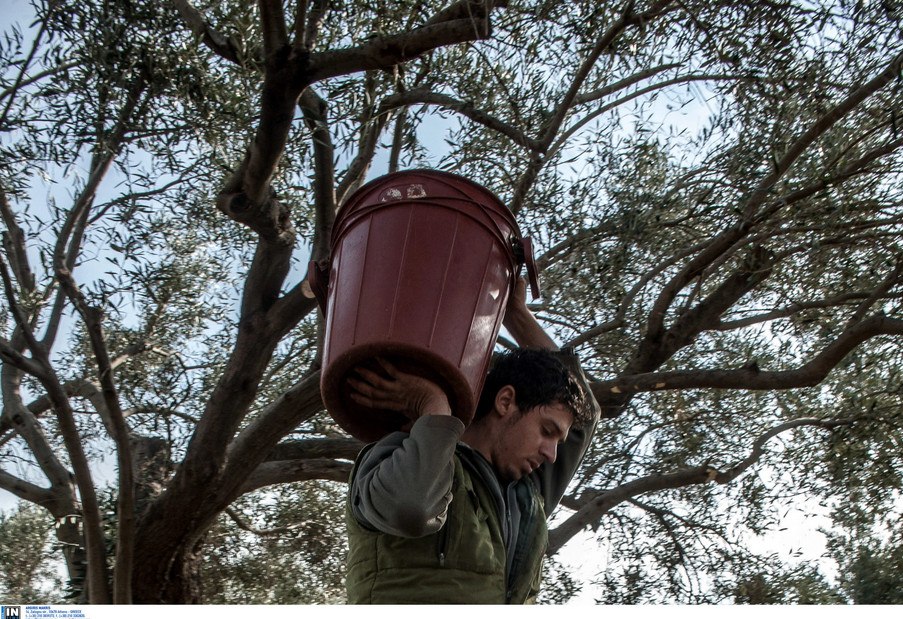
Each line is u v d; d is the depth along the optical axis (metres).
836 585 6.21
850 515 6.13
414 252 1.95
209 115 4.37
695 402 6.31
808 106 4.43
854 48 4.14
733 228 4.39
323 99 4.97
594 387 4.61
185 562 5.48
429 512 1.65
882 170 4.79
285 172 5.33
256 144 4.30
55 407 4.30
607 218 5.23
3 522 8.05
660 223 5.05
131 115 4.53
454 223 2.00
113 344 6.76
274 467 5.72
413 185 2.04
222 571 7.32
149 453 6.27
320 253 5.06
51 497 5.85
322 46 4.77
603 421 6.18
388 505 1.65
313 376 5.10
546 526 2.11
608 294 5.50
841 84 4.32
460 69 5.17
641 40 4.10
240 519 6.96
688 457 6.20
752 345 6.15
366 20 4.45
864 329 4.20
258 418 5.16
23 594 7.86
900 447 5.38
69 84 4.58
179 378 6.04
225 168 4.79
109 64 4.25
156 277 5.71
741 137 4.80
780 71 4.06
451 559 1.80
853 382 5.92
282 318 5.20
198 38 3.96
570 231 5.34
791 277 5.33
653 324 4.93
